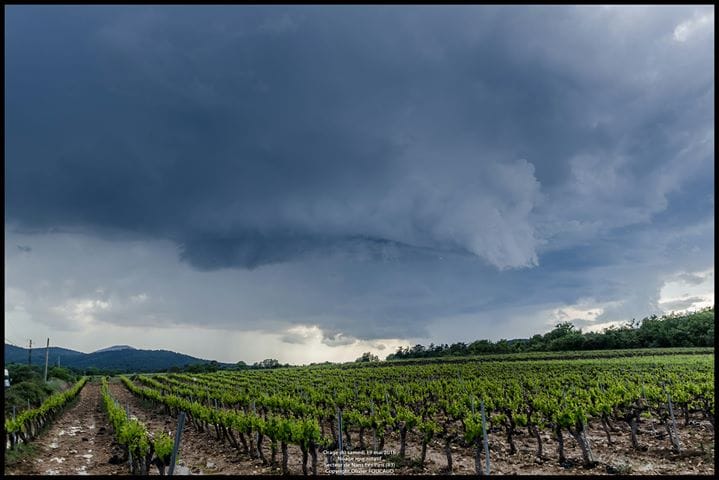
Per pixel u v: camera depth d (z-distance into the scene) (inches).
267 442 781.3
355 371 2508.6
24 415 797.9
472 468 561.9
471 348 4407.0
